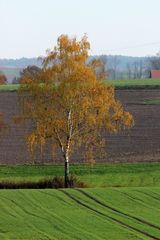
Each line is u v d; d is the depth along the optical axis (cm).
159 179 12762
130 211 9469
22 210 9444
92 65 12925
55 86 12556
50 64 12738
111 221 8844
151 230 8375
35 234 8138
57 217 9038
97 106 12531
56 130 12500
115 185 12281
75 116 12544
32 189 11050
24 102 12675
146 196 10438
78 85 12488
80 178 12800
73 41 12738
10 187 11788
